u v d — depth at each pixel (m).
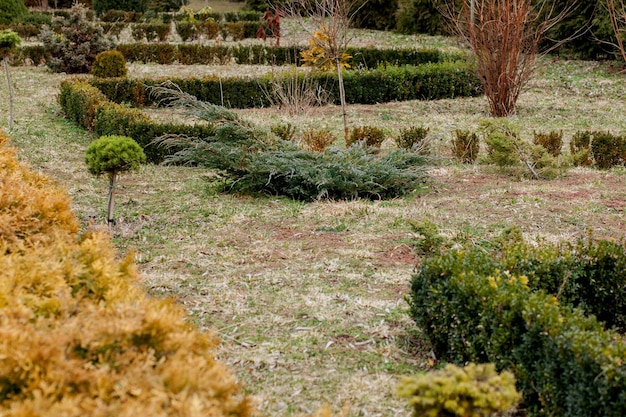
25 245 3.77
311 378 3.90
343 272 5.65
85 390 2.27
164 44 19.64
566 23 19.41
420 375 2.74
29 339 2.38
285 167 7.90
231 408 2.47
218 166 8.13
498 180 8.89
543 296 3.70
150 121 10.17
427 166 8.64
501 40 13.51
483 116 14.06
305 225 6.95
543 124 13.15
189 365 2.45
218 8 38.06
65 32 17.73
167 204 7.74
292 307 4.92
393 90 15.81
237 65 19.72
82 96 11.98
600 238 6.41
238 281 5.43
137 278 3.59
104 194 8.17
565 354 3.15
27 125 12.02
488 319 3.69
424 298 4.21
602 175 9.15
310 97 14.56
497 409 2.65
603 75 17.66
